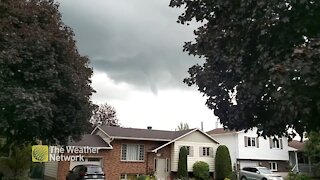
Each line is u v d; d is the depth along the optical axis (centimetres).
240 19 550
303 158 4119
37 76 1282
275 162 3844
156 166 3178
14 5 1300
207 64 625
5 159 2181
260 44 511
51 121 1320
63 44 1427
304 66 440
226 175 3197
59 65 1410
